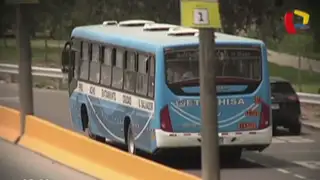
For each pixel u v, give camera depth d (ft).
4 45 437.58
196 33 141.38
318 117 220.64
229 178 127.54
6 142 163.32
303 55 328.70
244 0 347.15
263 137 136.87
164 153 134.72
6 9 453.17
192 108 132.67
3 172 127.95
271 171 135.33
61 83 317.01
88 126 168.66
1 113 173.37
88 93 166.81
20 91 159.74
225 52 135.74
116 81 151.02
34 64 372.17
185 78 132.67
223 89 135.03
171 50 132.46
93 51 164.14
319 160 148.77
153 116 133.69
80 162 129.29
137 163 107.96
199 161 146.72
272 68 314.96
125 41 146.82
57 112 228.63
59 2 430.61
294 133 191.11
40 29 434.30
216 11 79.87
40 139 150.61
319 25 333.42
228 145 135.64
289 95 188.34
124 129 147.64
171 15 372.58
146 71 137.28
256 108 136.36
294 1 332.60
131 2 390.42
